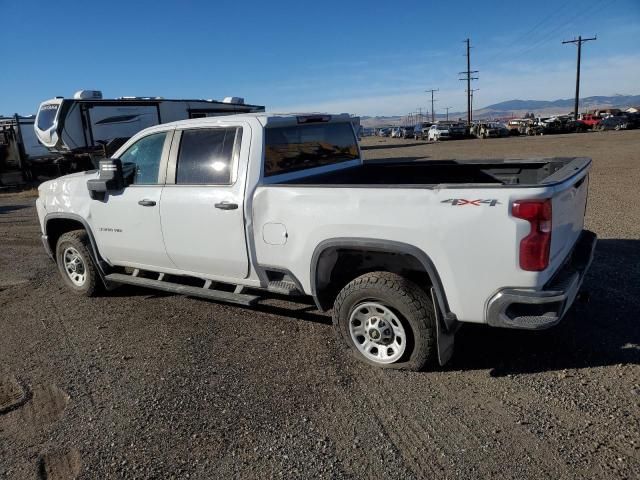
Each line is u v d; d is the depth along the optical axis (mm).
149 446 3258
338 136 5570
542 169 4988
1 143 20984
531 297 3354
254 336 4789
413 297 3760
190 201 4723
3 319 5590
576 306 4941
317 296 4238
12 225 11633
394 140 54469
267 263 4395
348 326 4105
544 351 4172
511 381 3775
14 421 3627
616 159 17938
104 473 3037
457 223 3469
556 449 3012
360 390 3773
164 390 3910
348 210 3865
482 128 44750
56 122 17922
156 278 5852
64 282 6527
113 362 4418
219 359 4367
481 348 4293
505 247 3352
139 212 5141
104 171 5211
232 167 4535
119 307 5734
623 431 3129
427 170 5520
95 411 3680
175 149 4926
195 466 3061
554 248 3469
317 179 5059
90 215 5645
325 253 4078
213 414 3564
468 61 71062
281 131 4734
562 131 45969
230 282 4801
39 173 21094
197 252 4812
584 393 3553
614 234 7566
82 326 5262
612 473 2797
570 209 3816
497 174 5234
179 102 20484
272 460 3074
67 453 3242
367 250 3967
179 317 5348
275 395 3766
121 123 19156
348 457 3062
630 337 4289
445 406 3514
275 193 4223
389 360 3996
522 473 2840
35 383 4141
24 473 3076
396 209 3676
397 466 2959
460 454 3025
